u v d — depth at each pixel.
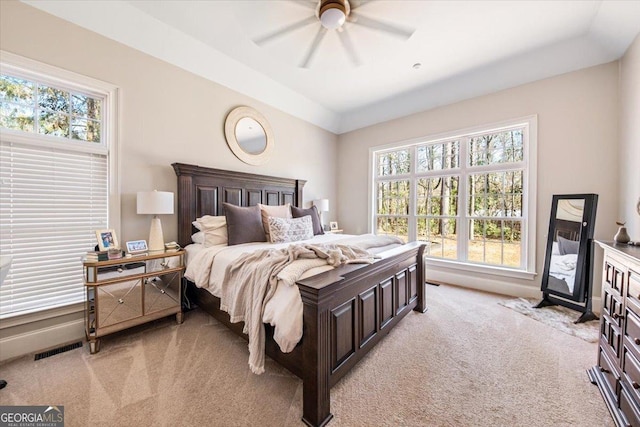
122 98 2.40
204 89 3.02
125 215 2.43
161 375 1.64
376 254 2.13
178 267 2.39
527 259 3.07
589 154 2.68
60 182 2.14
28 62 1.92
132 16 2.29
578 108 2.74
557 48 2.66
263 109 3.69
